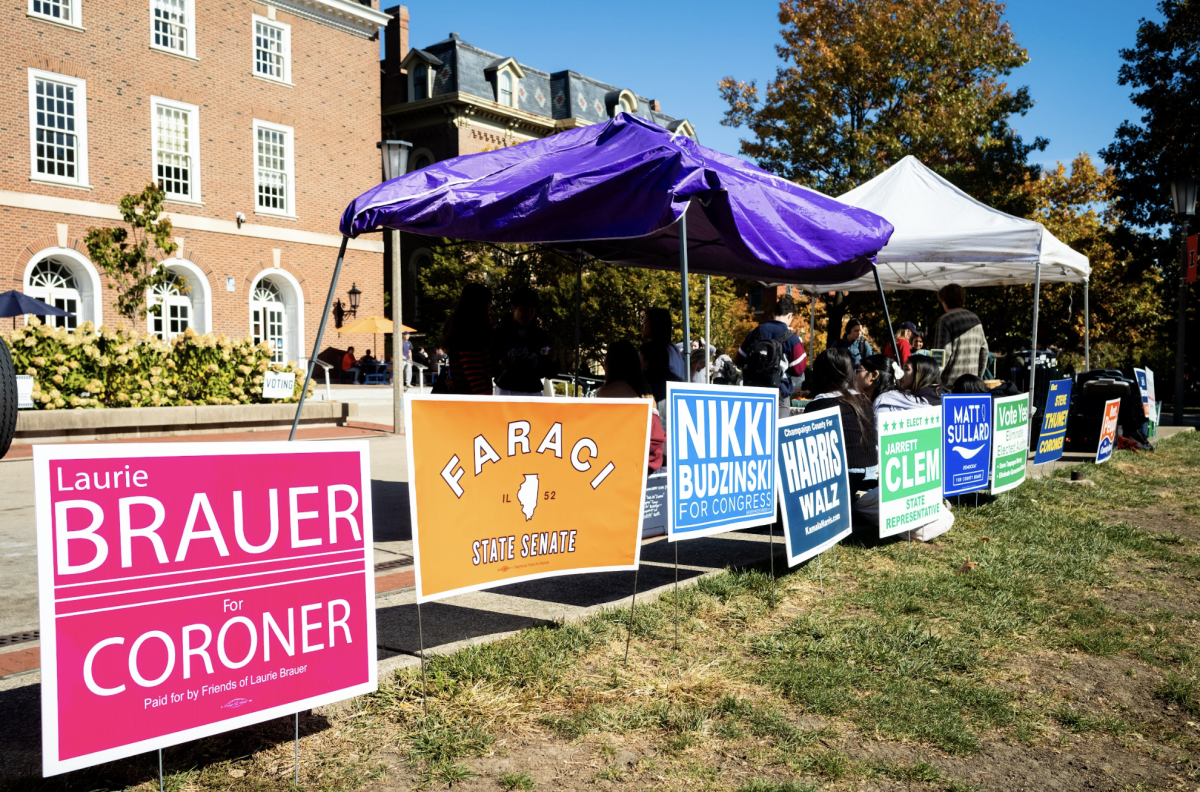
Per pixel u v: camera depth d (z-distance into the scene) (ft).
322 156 93.04
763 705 11.68
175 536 8.54
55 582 7.75
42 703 7.63
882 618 15.16
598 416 13.17
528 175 19.77
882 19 85.20
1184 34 85.92
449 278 102.99
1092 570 18.52
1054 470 32.04
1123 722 11.51
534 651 12.84
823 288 47.14
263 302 89.66
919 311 90.68
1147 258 91.97
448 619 14.46
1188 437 44.34
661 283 89.56
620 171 18.15
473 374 20.92
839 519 18.58
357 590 10.03
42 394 40.96
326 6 92.12
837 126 88.48
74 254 73.36
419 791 9.21
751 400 15.87
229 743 10.06
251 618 9.09
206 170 82.53
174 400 46.29
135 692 8.21
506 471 12.15
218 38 83.25
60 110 73.00
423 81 125.59
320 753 9.93
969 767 10.27
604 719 11.05
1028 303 90.58
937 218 32.42
